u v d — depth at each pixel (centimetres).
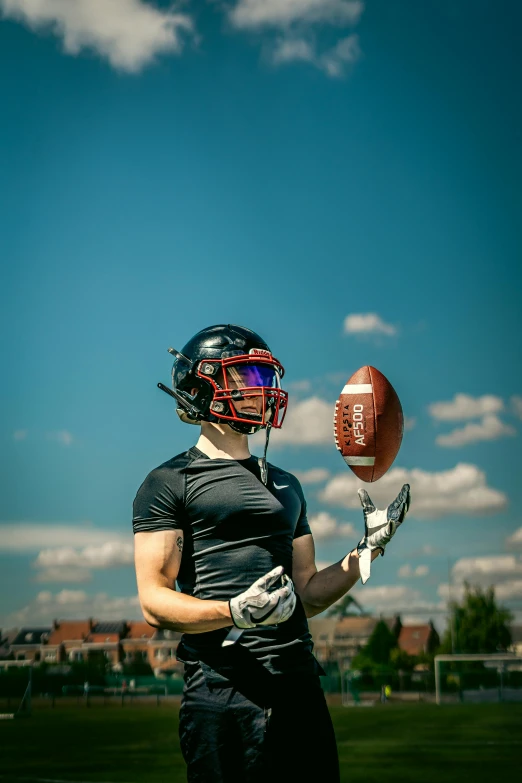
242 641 265
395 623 7044
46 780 797
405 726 1448
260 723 260
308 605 296
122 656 7088
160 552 271
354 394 311
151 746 1170
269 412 289
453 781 734
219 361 284
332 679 3625
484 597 4519
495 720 1583
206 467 278
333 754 267
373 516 290
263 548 273
